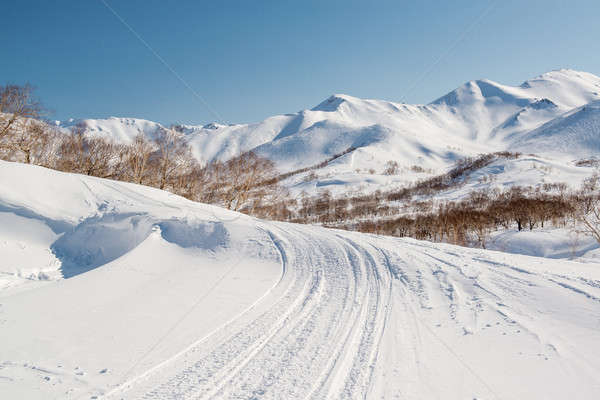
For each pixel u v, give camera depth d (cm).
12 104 2044
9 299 726
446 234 5012
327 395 423
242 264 1124
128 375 464
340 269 1034
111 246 1155
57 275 988
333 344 561
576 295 678
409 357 514
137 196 1555
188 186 2798
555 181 12456
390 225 6725
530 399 407
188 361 505
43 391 419
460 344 549
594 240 3391
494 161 18200
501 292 744
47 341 547
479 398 412
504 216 5912
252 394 425
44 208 1231
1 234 1037
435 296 766
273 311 715
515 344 535
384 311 700
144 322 644
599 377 439
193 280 946
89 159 2494
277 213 3183
